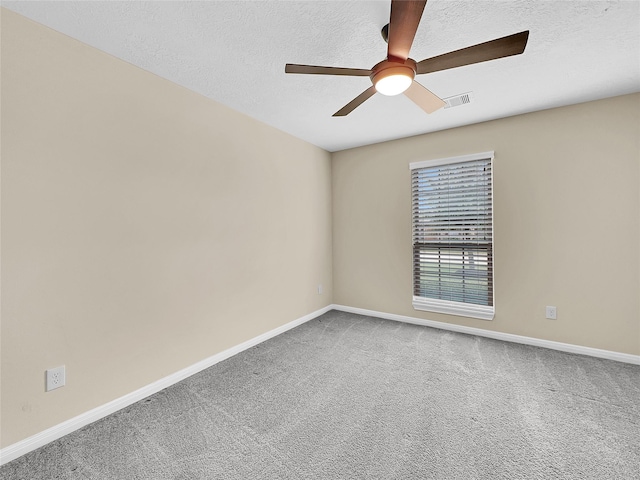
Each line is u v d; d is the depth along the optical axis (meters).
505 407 1.93
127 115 2.03
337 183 4.25
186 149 2.40
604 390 2.12
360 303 4.10
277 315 3.33
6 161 1.54
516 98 2.61
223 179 2.71
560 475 1.39
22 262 1.59
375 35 1.78
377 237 3.91
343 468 1.46
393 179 3.76
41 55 1.65
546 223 2.86
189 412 1.93
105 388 1.91
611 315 2.61
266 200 3.18
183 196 2.38
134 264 2.07
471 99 2.62
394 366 2.53
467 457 1.51
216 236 2.65
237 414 1.90
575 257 2.74
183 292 2.38
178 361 2.34
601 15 1.62
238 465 1.49
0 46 1.51
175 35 1.76
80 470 1.46
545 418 1.81
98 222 1.89
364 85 2.37
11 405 1.55
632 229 2.52
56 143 1.71
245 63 2.06
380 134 3.54
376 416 1.86
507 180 3.03
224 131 2.71
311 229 3.89
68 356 1.75
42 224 1.66
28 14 1.57
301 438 1.68
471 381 2.27
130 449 1.60
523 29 1.73
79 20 1.62
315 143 3.89
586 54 1.97
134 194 2.07
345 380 2.31
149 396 2.11
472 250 3.28
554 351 2.80
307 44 1.86
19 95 1.57
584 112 2.68
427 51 1.94
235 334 2.82
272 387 2.22
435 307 3.49
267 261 3.19
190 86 2.38
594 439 1.63
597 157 2.63
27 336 1.60
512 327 3.05
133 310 2.06
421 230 3.61
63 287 1.74
